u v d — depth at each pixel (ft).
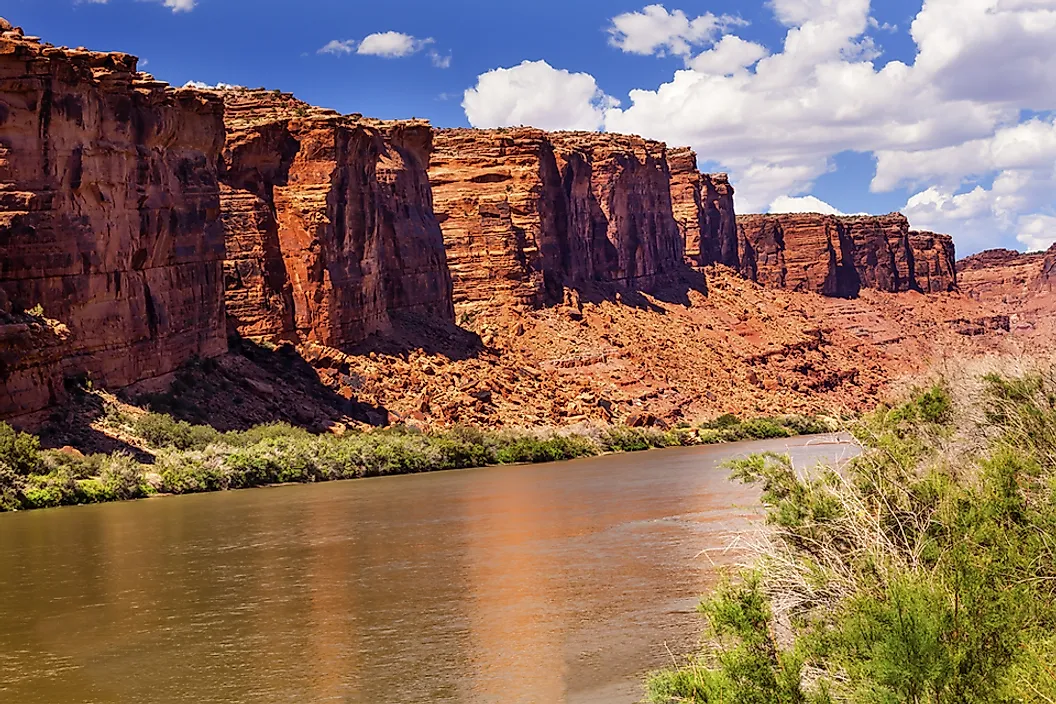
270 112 283.79
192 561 107.65
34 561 108.06
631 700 62.44
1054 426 58.44
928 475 52.16
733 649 42.57
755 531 59.93
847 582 47.06
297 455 200.34
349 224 282.97
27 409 171.12
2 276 175.11
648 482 183.93
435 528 130.11
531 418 293.84
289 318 265.75
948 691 37.29
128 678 68.28
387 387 271.28
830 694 40.11
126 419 189.37
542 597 89.25
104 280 195.31
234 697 64.59
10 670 70.33
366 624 81.25
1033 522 45.32
